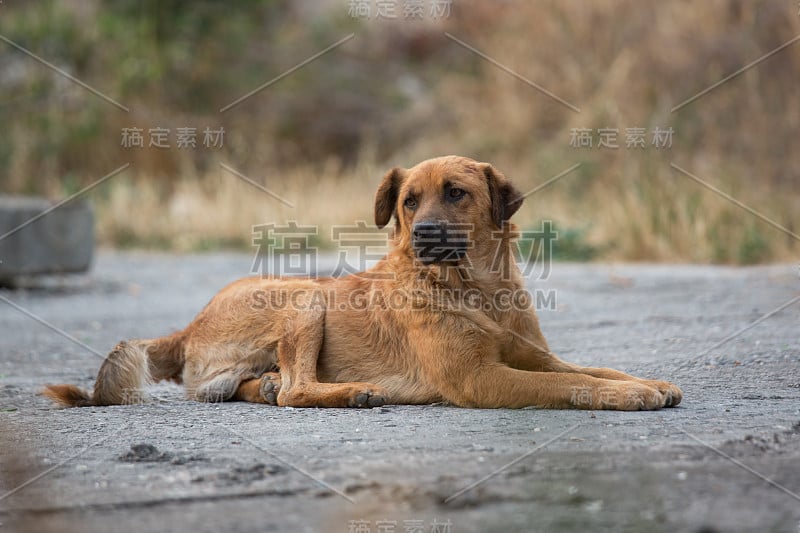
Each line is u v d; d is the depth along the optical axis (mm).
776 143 27500
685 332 13078
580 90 32688
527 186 29734
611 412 8625
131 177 34875
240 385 10445
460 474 6637
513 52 35500
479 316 9383
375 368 9953
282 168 37312
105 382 10203
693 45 30938
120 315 17562
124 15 40219
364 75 42406
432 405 9531
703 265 21766
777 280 17703
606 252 23812
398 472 6727
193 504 6180
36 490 6621
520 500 6094
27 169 34625
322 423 8547
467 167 9789
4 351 14086
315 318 10086
